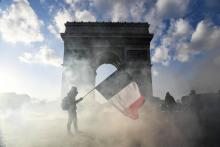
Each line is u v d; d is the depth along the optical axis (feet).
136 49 154.92
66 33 153.38
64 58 152.97
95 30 157.07
